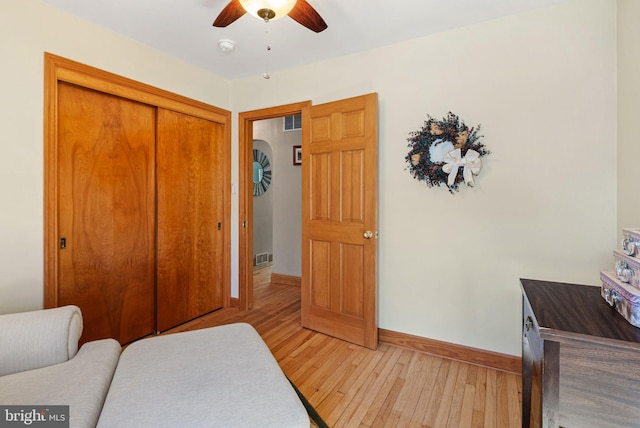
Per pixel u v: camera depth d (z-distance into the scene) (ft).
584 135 6.31
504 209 7.06
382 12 6.80
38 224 6.49
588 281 6.35
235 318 10.22
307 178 9.32
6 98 6.01
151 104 8.60
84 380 4.01
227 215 11.03
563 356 3.15
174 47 8.52
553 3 6.49
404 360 7.56
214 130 10.62
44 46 6.50
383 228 8.44
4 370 4.20
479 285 7.38
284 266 14.35
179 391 3.77
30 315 4.57
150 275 8.91
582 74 6.31
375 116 7.98
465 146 7.30
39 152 6.47
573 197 6.43
